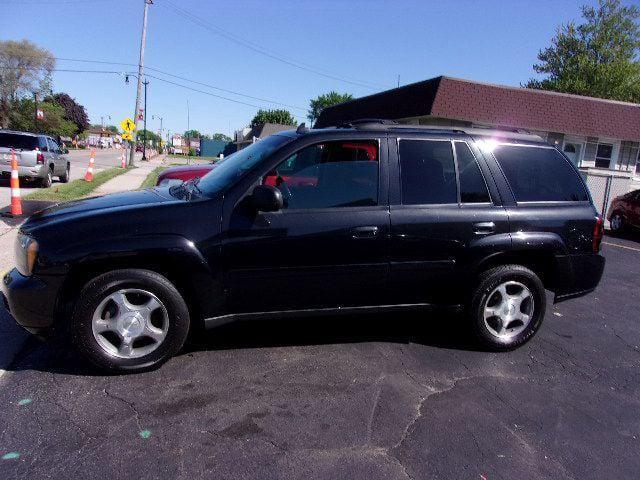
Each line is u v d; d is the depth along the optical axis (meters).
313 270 3.78
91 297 3.36
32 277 3.36
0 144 13.98
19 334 4.10
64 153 17.09
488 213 4.12
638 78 32.94
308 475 2.58
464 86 17.72
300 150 3.84
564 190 4.47
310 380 3.61
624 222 13.22
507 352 4.36
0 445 2.69
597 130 19.00
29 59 65.56
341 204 3.84
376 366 3.89
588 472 2.76
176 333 3.58
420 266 3.99
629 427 3.25
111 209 3.61
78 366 3.63
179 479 2.50
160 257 3.46
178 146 90.19
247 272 3.66
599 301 6.25
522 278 4.27
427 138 4.14
